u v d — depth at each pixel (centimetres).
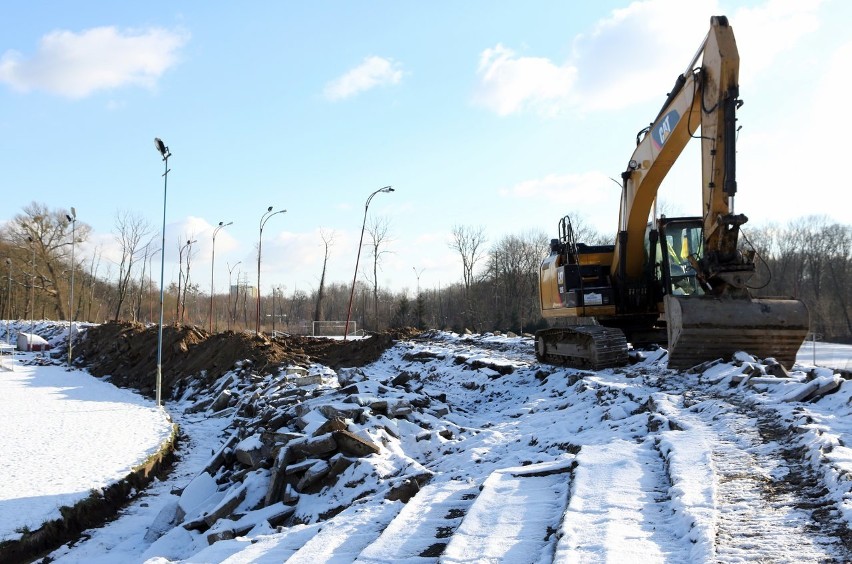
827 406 886
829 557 452
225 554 754
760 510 551
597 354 1584
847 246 6197
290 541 739
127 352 3859
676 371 1321
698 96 1286
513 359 2248
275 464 1102
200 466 1627
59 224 8106
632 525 541
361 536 686
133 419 2069
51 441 1678
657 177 1523
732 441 774
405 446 1177
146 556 987
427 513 705
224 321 7738
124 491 1326
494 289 7156
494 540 560
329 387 1869
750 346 1286
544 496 680
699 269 1294
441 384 2128
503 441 1106
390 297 8906
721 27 1196
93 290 8819
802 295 6081
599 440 912
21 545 998
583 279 1791
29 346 5256
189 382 3056
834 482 575
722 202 1221
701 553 468
